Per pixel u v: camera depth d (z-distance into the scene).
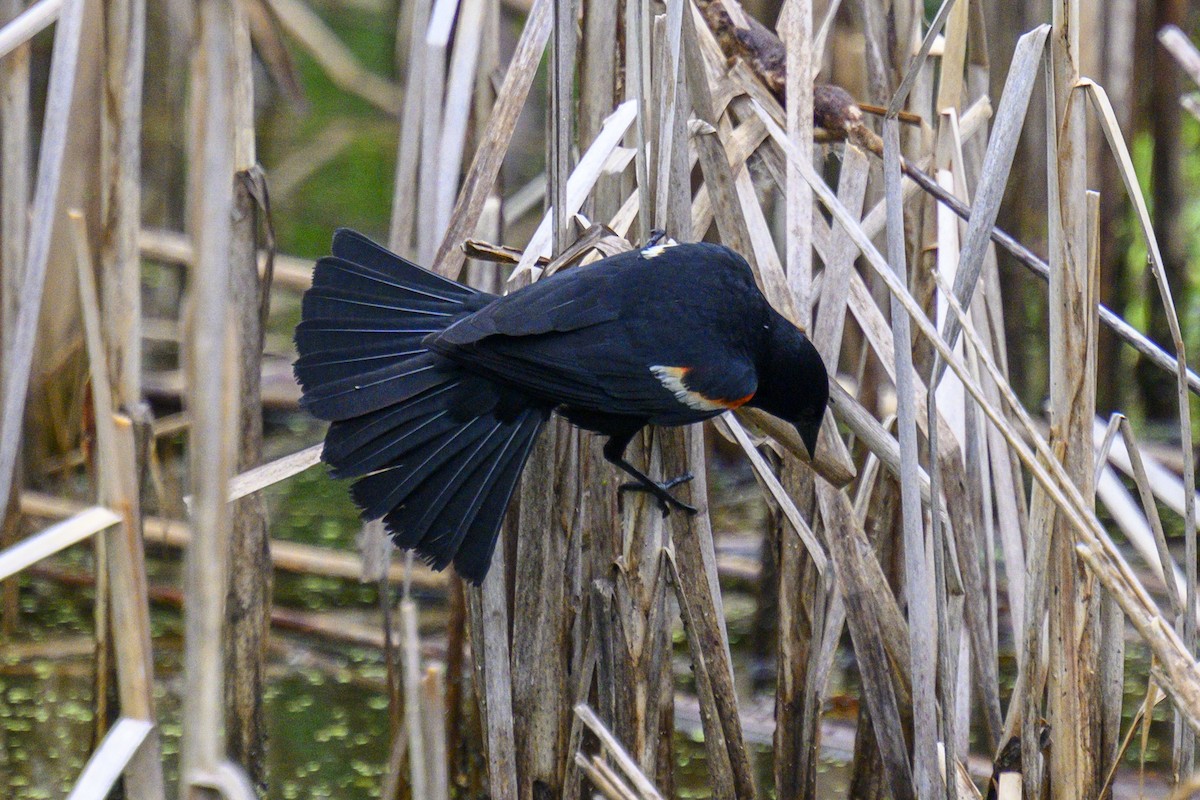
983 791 10.23
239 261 8.54
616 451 7.98
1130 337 7.55
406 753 9.37
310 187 20.97
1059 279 7.17
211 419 4.71
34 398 13.41
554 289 7.71
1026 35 7.05
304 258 18.23
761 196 10.38
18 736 10.62
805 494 8.49
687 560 7.93
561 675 8.14
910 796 8.24
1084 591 7.40
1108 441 7.68
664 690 8.34
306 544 13.98
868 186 10.34
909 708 9.02
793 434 8.23
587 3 8.47
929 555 8.38
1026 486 13.58
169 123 16.77
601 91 8.54
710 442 12.63
